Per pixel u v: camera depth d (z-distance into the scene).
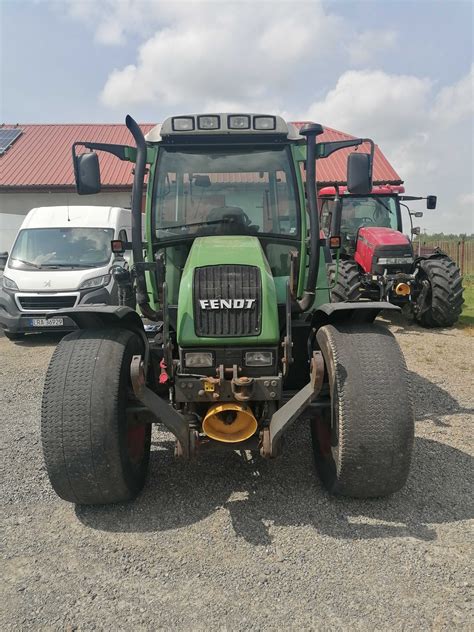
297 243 4.20
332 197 10.99
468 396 5.54
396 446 2.99
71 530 3.10
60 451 2.98
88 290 8.97
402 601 2.45
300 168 4.22
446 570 2.66
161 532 3.06
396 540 2.93
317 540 2.94
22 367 7.30
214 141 4.14
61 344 3.27
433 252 10.14
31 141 22.47
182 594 2.54
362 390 3.02
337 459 3.12
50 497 3.50
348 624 2.31
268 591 2.54
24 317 8.91
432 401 5.38
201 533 3.04
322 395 3.37
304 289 4.22
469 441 4.30
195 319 3.25
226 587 2.58
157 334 4.45
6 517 3.25
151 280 4.16
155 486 3.60
